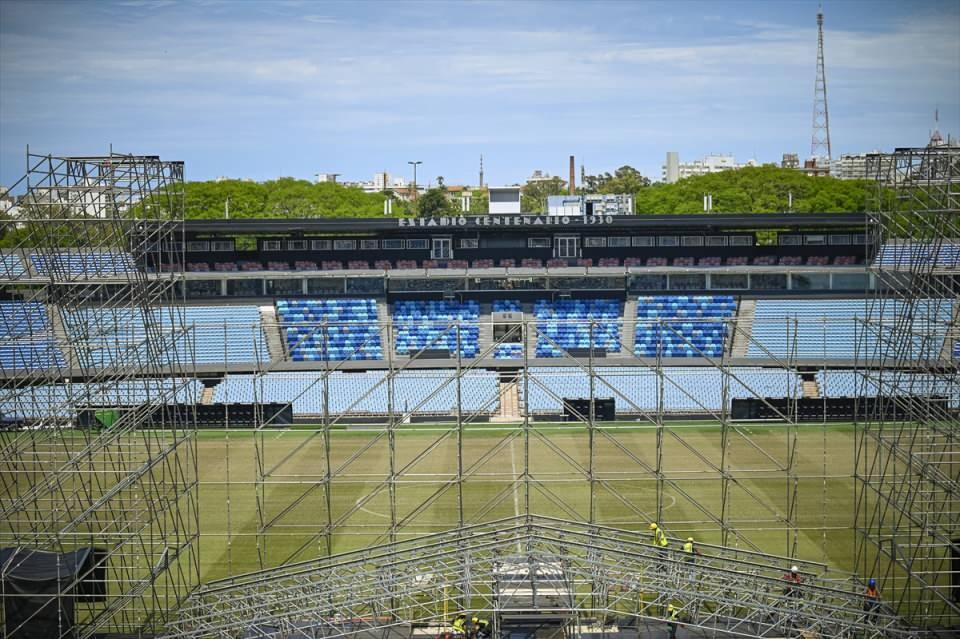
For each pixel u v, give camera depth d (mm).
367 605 44719
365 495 61219
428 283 98062
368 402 81688
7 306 76625
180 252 98062
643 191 185250
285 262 100000
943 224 49438
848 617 41625
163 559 45594
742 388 82312
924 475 48500
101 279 47594
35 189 46406
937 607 45000
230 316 95250
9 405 64250
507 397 83375
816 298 94812
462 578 42094
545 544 43906
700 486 61969
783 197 171500
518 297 98250
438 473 65250
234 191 170625
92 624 42000
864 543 49188
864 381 55438
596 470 65312
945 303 69125
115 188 47250
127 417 49719
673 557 42562
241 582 44844
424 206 178750
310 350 94000
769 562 49250
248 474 65438
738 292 96375
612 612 39188
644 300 96812
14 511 45188
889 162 54281
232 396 83188
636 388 83188
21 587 40938
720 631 39594
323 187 183000
